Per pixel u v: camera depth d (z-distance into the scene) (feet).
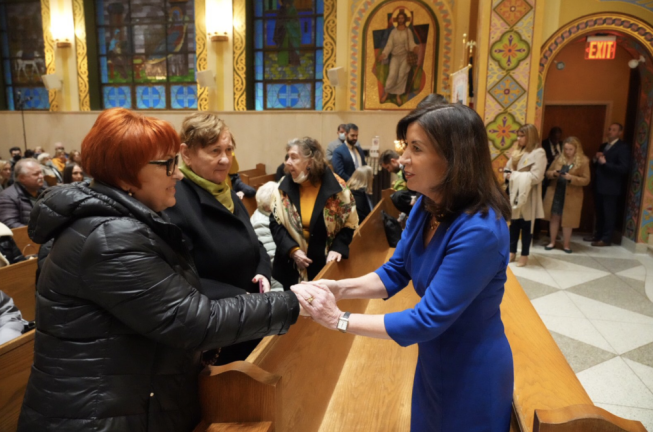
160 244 3.51
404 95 26.76
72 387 3.27
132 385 3.40
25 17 32.65
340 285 4.92
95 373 3.29
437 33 25.81
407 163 4.12
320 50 28.76
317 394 6.10
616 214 21.62
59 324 3.33
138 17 30.73
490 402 4.19
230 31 28.60
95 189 3.51
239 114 28.99
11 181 22.75
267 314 3.70
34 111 32.60
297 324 5.51
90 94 31.50
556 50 19.65
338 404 6.58
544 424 3.76
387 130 27.14
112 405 3.30
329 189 9.05
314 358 6.11
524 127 17.49
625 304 14.21
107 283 3.20
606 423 3.71
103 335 3.34
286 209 9.31
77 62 31.30
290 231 9.34
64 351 3.32
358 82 27.22
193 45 30.30
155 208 3.87
